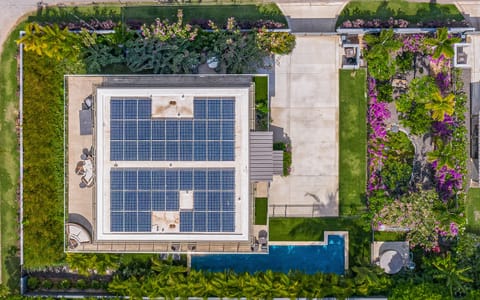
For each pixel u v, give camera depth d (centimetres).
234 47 4516
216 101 4047
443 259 4572
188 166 4059
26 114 4806
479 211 4894
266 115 4500
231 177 4047
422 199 4591
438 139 4688
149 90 4044
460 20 4878
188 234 4072
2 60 4928
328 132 4869
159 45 4488
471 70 4872
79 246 4416
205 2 4900
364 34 4822
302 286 4562
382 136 4791
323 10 4894
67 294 4862
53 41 4372
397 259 4744
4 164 4944
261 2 4897
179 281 4594
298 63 4847
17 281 4931
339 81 4859
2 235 4962
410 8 4878
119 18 4912
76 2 4912
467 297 4559
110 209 4081
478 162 4725
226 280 4591
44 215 4784
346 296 4594
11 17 4925
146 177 4059
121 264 4878
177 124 4053
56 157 4825
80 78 4406
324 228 4891
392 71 4728
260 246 4372
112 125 4062
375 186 4803
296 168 4878
